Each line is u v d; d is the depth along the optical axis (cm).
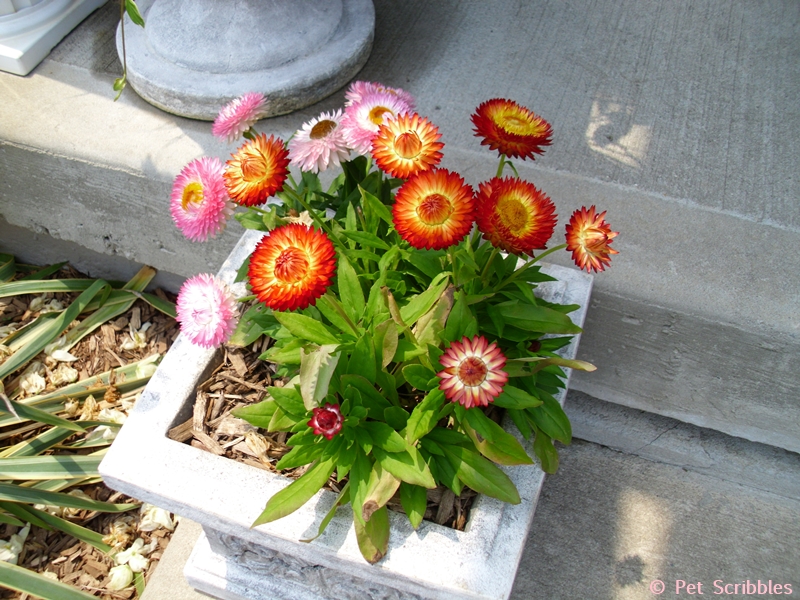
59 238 238
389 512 131
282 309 106
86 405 205
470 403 106
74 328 228
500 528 128
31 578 173
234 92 203
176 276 241
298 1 212
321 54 214
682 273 179
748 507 204
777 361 179
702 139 210
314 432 117
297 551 130
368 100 137
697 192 196
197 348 154
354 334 127
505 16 249
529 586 188
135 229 223
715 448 210
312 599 167
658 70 231
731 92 225
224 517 130
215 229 131
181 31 208
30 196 223
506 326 137
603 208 191
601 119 214
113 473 135
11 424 206
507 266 139
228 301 133
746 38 243
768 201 194
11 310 235
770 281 177
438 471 129
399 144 118
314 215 134
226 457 141
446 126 210
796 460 208
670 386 199
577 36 242
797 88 226
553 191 195
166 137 207
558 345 141
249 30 205
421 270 135
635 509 203
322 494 133
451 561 124
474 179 198
